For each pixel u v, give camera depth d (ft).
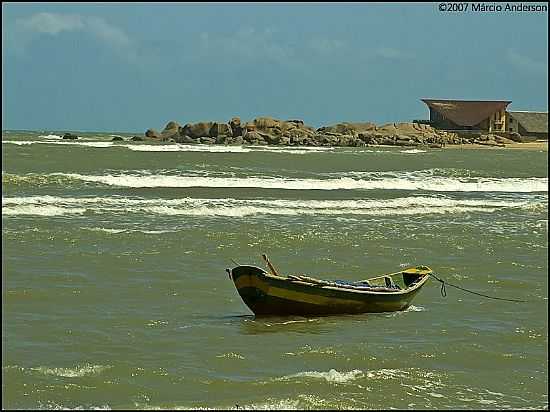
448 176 469.57
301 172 457.27
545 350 142.92
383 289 169.48
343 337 147.74
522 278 203.00
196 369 126.62
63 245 224.12
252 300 158.61
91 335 143.02
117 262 205.36
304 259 219.00
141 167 450.30
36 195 329.52
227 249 227.81
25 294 169.48
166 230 253.03
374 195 371.56
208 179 399.85
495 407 115.14
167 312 161.79
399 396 117.91
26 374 121.49
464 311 170.81
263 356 134.31
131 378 121.60
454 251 236.43
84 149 566.77
